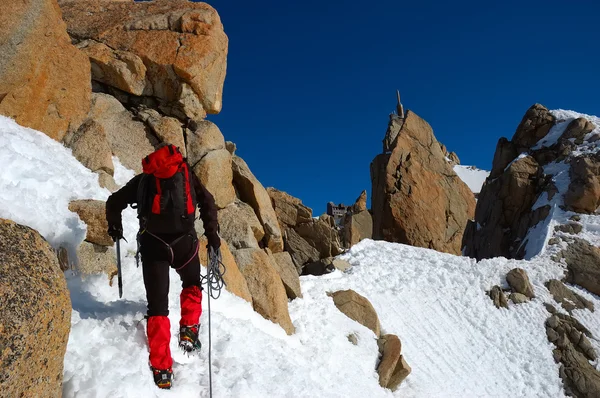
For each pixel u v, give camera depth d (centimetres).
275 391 421
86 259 483
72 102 673
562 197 1784
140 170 741
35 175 491
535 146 2173
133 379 327
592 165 1775
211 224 412
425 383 864
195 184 409
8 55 579
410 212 2756
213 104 873
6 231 287
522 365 1038
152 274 377
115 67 797
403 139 2980
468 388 914
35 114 621
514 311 1205
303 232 1470
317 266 1388
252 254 761
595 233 1583
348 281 1253
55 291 279
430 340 1057
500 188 2122
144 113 803
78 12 884
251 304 687
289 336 734
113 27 850
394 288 1251
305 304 913
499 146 2323
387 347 843
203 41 853
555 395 976
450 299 1232
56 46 648
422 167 2930
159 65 818
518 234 1928
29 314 255
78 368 317
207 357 426
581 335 1134
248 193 916
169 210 377
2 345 237
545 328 1149
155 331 364
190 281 404
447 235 2852
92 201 510
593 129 2011
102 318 398
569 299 1284
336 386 557
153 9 905
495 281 1312
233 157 950
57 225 454
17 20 587
